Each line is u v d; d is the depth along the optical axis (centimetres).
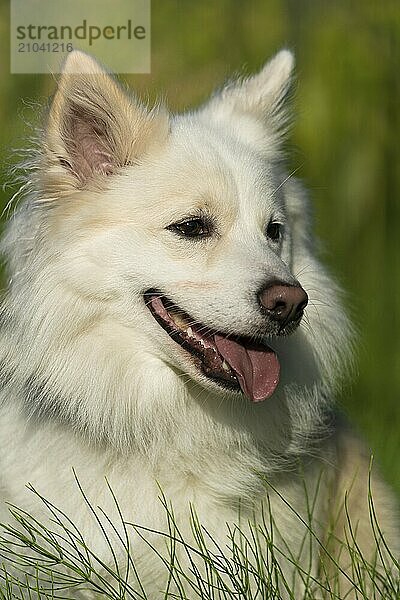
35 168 707
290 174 803
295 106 873
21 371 713
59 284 689
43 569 678
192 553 684
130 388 706
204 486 710
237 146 754
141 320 695
